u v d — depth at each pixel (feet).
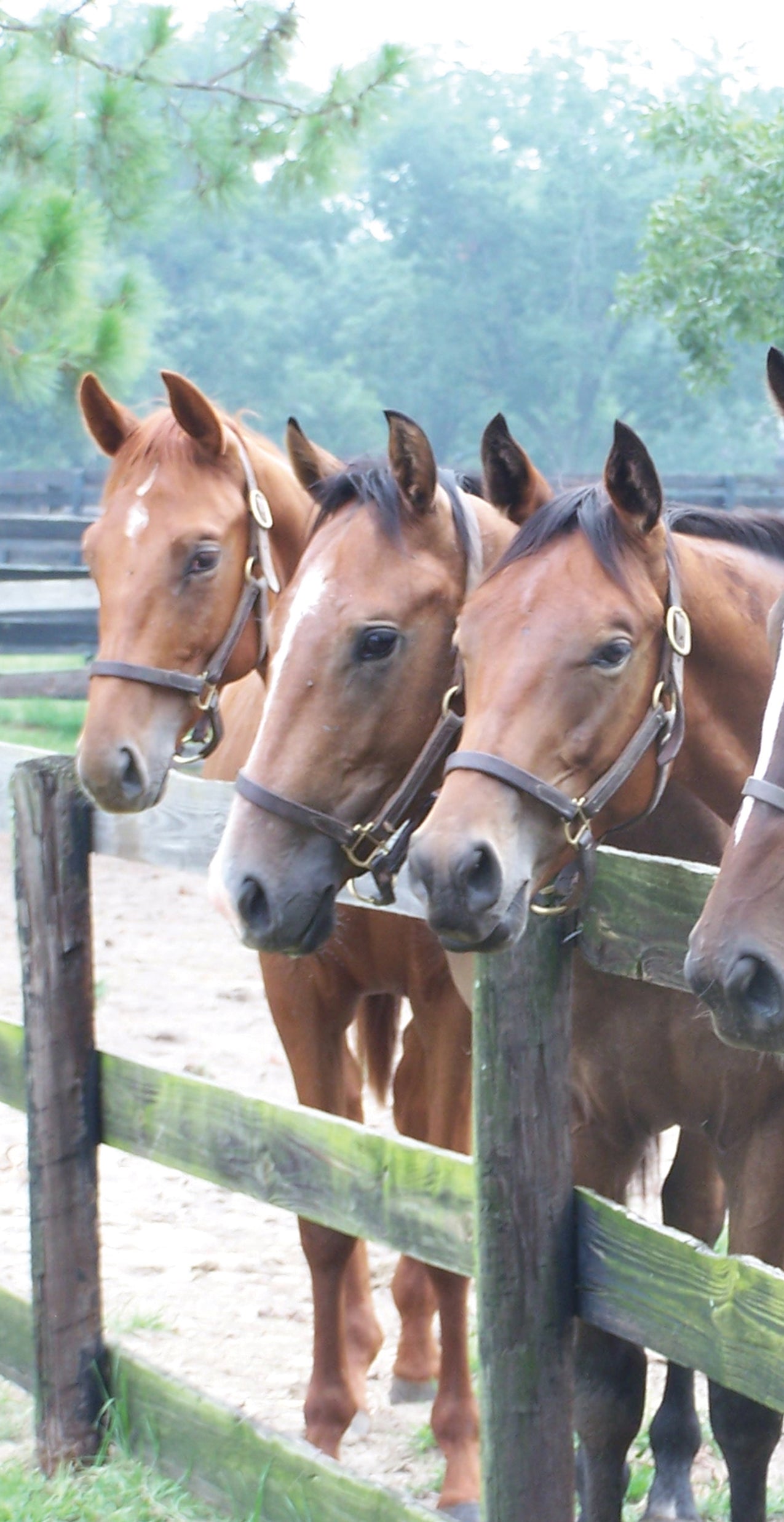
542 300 189.57
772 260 43.93
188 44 40.75
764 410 181.37
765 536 12.93
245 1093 12.42
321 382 177.47
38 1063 13.84
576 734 10.43
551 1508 10.26
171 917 35.73
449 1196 10.57
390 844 12.25
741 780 12.17
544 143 210.59
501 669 10.46
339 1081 15.43
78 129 37.73
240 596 16.35
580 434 188.96
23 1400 15.64
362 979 14.96
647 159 199.41
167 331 176.14
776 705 9.14
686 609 11.50
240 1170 12.46
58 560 66.59
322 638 12.10
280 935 11.84
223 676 16.30
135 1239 19.65
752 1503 12.26
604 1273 9.95
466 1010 14.35
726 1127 11.98
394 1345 17.60
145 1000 28.73
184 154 39.45
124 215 38.70
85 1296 13.99
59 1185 13.87
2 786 15.53
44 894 13.74
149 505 16.08
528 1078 9.94
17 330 35.12
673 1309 9.43
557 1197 10.08
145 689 15.75
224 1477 12.62
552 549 10.89
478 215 190.80
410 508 12.55
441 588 12.41
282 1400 15.72
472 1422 14.60
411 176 196.85
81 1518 12.77
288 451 14.58
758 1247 11.82
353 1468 14.97
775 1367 8.68
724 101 49.65
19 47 37.09
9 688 57.36
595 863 9.84
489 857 9.89
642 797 11.14
